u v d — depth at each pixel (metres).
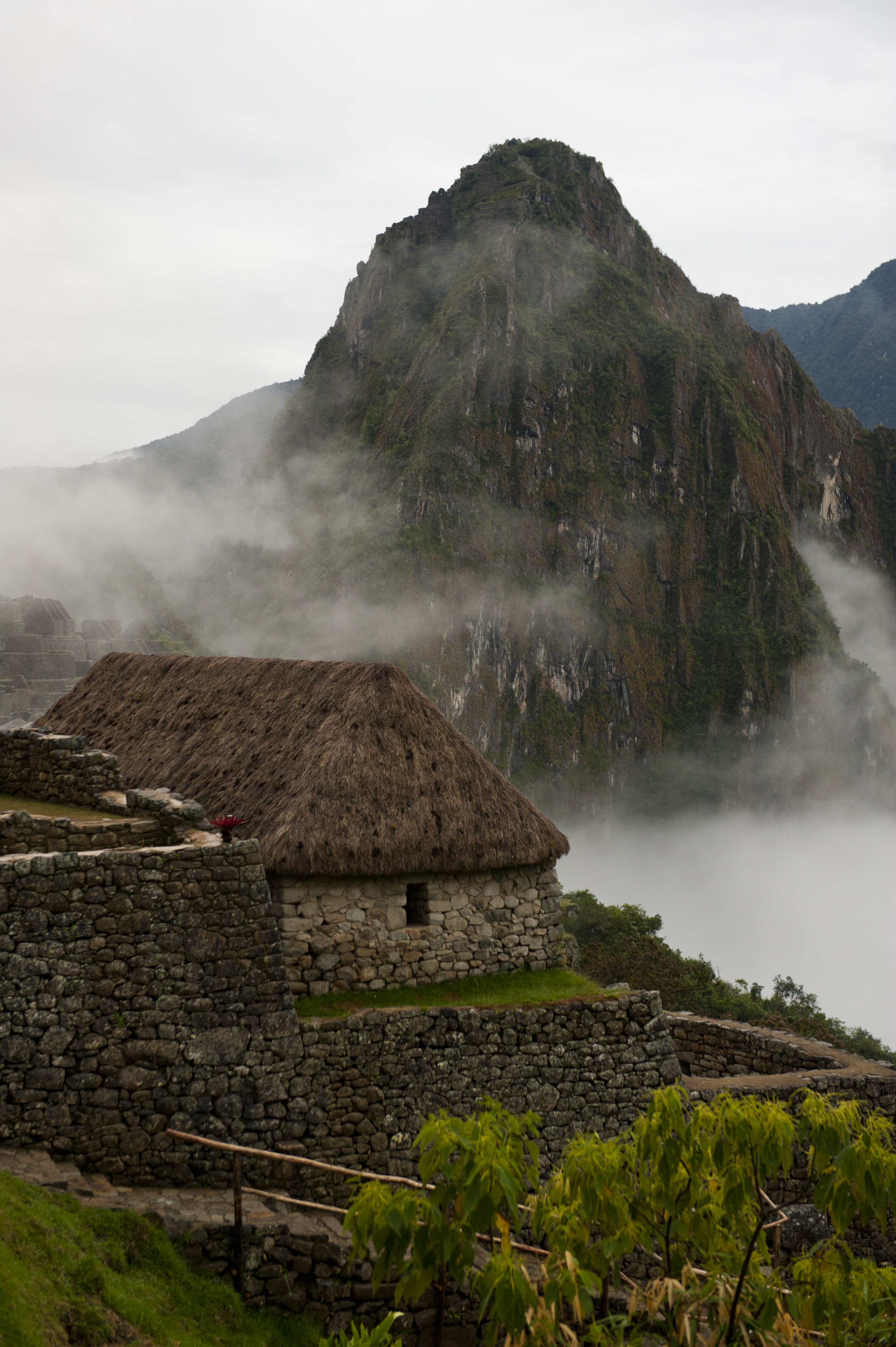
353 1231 5.93
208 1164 9.17
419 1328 8.65
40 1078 8.73
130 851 9.23
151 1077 9.09
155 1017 9.16
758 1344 6.01
